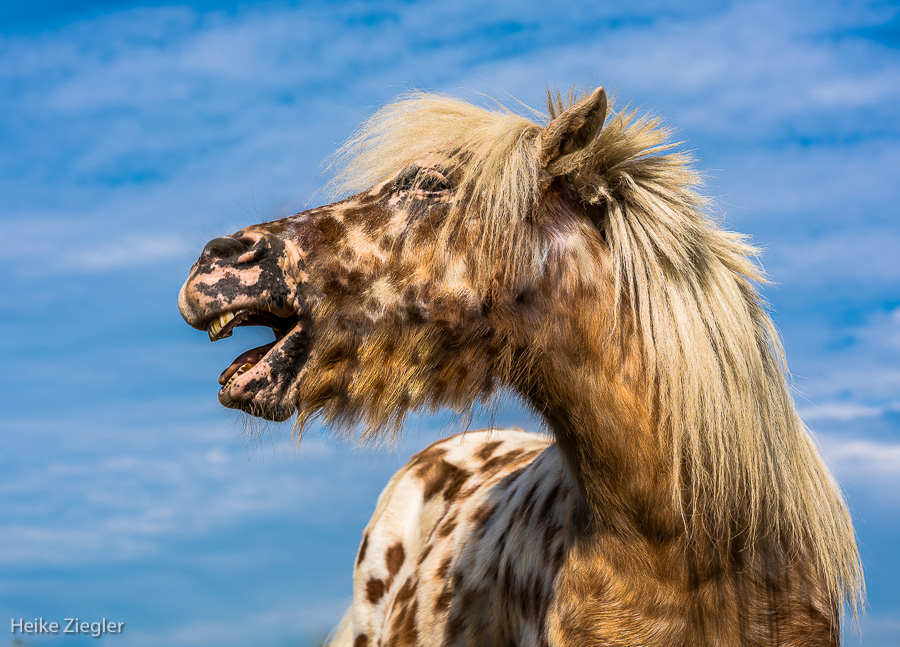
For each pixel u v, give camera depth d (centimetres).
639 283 309
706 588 296
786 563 299
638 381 305
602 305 312
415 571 463
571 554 322
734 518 297
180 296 317
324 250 326
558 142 319
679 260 309
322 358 329
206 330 322
